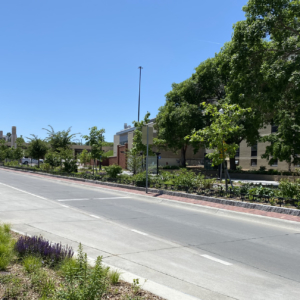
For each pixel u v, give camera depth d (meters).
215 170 35.31
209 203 12.84
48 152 36.06
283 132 24.61
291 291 4.73
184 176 17.14
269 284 4.99
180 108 34.56
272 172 31.67
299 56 16.12
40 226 8.53
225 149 14.17
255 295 4.54
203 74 35.22
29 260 4.77
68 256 5.15
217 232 8.60
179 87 38.22
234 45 17.94
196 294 4.52
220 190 14.27
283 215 10.26
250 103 18.44
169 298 4.08
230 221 10.19
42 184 21.61
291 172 31.14
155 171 26.89
